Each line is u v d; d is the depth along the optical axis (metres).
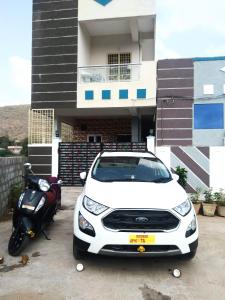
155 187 4.59
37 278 3.96
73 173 13.13
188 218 4.15
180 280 3.99
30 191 5.15
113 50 16.16
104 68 14.08
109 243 3.91
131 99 13.41
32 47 14.27
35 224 5.06
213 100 12.48
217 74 12.50
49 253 4.86
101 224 3.98
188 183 10.59
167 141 12.69
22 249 4.80
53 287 3.73
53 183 6.38
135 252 3.93
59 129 16.38
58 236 5.77
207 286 3.84
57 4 14.23
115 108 14.01
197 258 4.77
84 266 4.34
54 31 14.20
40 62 14.20
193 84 12.65
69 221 6.96
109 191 4.36
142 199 4.12
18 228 4.83
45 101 14.05
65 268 4.28
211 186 10.46
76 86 13.89
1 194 7.34
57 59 14.09
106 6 13.95
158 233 3.93
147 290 3.70
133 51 16.03
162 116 12.80
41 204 5.04
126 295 3.56
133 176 5.10
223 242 5.57
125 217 3.95
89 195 4.36
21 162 9.41
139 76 13.55
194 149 10.64
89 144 13.09
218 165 10.47
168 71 12.88
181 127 12.63
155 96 13.19
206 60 12.62
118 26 14.97
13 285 3.77
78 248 4.18
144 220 3.93
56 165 13.23
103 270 4.23
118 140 17.39
